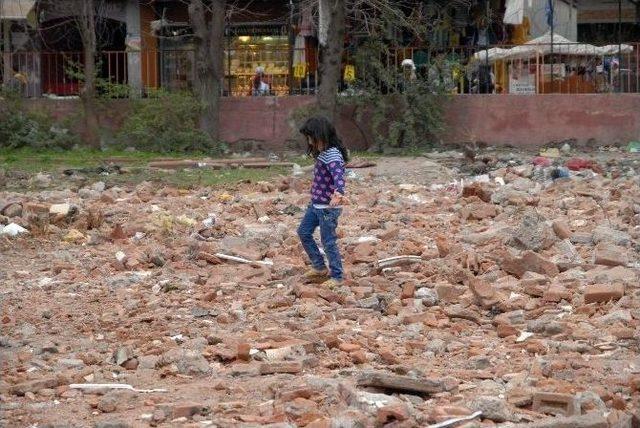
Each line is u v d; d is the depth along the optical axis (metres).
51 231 17.81
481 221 18.56
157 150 30.94
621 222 17.80
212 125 31.45
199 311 12.21
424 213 19.69
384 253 15.29
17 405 8.67
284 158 29.92
